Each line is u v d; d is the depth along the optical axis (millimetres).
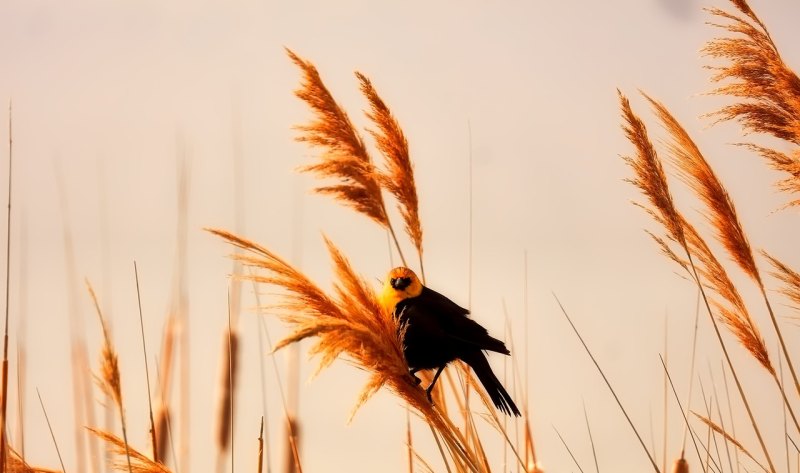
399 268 9742
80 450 9852
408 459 9445
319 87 10305
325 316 7762
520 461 9383
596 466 9055
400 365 8188
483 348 9312
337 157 10211
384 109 10594
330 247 8328
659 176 10188
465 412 9781
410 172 10578
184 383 11477
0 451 8000
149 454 9562
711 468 9648
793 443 9500
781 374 9625
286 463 10336
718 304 9914
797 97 9969
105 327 8047
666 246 10211
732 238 9953
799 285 9789
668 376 9812
